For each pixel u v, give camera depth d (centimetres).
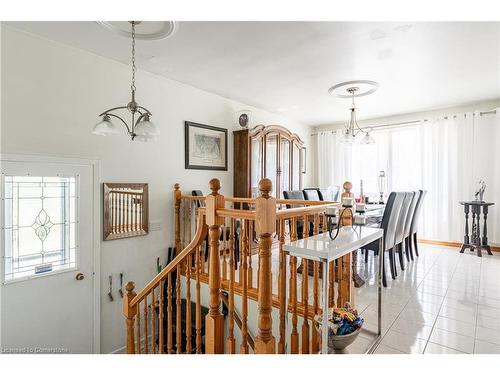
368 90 399
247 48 269
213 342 168
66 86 262
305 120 601
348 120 597
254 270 341
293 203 274
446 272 367
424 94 422
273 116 537
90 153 279
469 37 249
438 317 248
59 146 257
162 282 211
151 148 332
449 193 496
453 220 495
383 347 203
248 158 423
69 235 262
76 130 269
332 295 219
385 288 314
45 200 248
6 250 227
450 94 422
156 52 278
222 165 421
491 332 223
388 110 518
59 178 257
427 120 518
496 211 456
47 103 250
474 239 452
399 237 364
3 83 226
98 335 280
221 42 257
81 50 271
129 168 311
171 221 353
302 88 389
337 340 178
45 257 247
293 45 263
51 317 250
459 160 485
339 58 292
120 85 302
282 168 496
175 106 359
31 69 240
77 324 266
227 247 362
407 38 251
